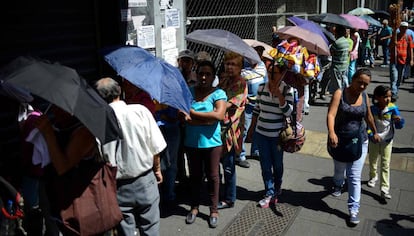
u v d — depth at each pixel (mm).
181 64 4805
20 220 2779
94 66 5066
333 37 8773
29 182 3514
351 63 9977
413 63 10047
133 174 3113
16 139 4090
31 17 4207
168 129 4309
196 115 3957
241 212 4605
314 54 6117
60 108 2609
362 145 4242
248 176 5586
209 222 4332
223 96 4070
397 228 4285
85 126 2422
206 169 4223
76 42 4777
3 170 3918
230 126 4320
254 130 4746
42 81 2428
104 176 2803
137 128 3076
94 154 2766
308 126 7875
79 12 4770
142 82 3350
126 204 3209
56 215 2764
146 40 5395
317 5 12719
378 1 24578
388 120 4719
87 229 2695
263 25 9609
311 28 6262
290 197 4977
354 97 4199
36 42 4289
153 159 3285
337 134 4234
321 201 4883
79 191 2695
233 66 4309
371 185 5242
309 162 6098
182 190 5082
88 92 2564
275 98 4371
